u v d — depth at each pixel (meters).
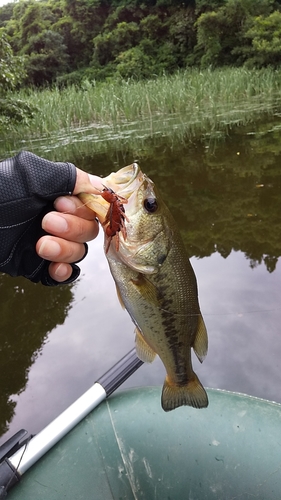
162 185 1.32
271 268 0.84
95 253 1.03
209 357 0.64
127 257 0.35
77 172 0.32
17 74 2.56
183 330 0.37
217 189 1.24
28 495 0.39
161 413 0.45
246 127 2.09
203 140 1.91
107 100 2.96
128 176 0.36
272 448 0.40
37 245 0.31
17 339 0.74
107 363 0.67
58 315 0.79
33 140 2.55
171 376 0.38
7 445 0.41
